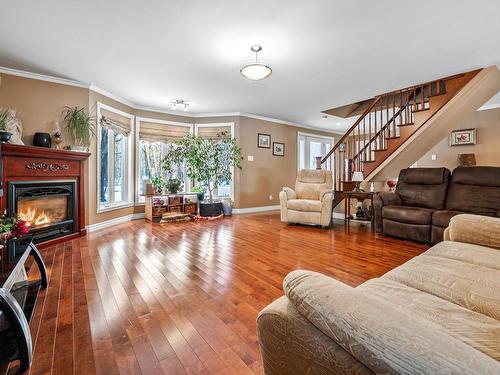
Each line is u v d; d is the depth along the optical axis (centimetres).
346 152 593
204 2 212
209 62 322
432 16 232
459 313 91
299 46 285
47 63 317
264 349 71
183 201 534
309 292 63
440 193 346
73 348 133
